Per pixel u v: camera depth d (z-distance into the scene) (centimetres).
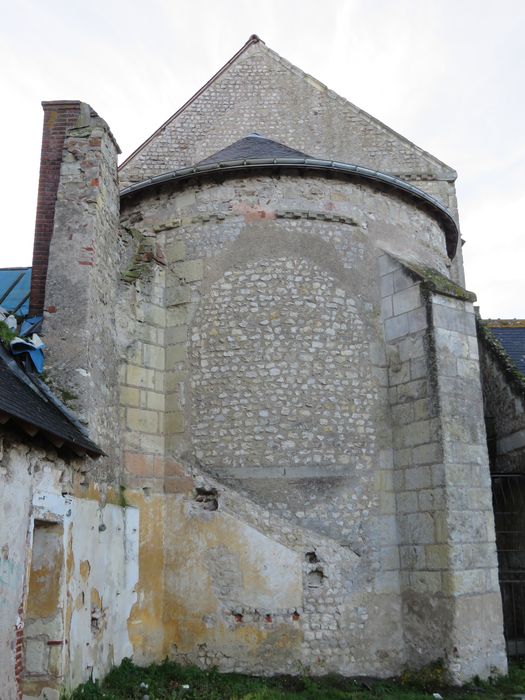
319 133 1398
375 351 851
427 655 738
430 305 807
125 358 797
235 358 821
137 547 756
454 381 798
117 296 805
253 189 873
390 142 1387
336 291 848
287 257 848
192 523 787
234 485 785
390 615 768
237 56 1455
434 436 775
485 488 788
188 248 876
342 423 807
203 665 741
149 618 755
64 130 800
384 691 689
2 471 468
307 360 816
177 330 858
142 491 782
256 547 762
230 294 842
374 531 787
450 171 1377
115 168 823
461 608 723
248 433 796
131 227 870
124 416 780
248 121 1411
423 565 761
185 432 820
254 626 740
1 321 662
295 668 725
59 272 691
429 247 965
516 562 979
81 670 596
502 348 1117
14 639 481
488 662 730
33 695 525
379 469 809
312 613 743
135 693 628
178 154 1395
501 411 1066
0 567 460
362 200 896
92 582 640
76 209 718
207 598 759
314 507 775
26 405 530
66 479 585
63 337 668
